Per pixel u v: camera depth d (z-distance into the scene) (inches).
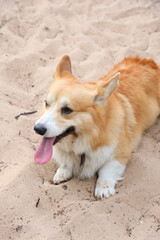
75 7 103.5
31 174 67.5
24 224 62.2
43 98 80.7
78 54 89.8
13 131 73.7
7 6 101.1
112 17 100.7
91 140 65.2
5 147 71.1
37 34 94.4
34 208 63.8
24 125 75.1
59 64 68.8
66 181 68.6
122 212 63.6
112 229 61.8
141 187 66.2
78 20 99.3
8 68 85.2
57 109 63.7
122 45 93.2
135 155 70.7
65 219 62.7
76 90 63.8
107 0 107.4
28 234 61.4
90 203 64.3
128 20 100.0
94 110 64.2
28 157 69.8
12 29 95.1
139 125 73.4
